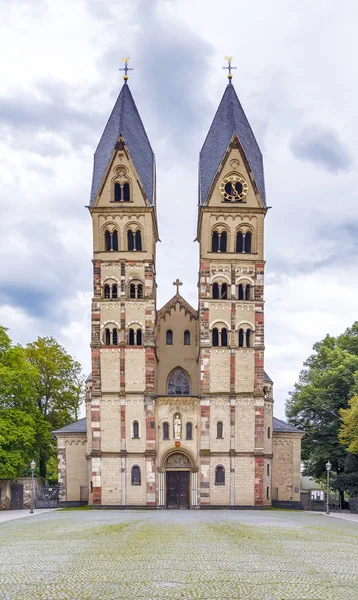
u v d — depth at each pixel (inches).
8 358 3690.9
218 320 3607.3
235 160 3720.5
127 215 3668.8
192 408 3567.9
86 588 898.7
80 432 3882.9
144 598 832.3
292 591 888.9
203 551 1317.7
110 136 3789.4
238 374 3572.8
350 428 3358.8
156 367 3782.0
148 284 3624.5
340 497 3978.8
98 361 3567.9
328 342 4375.0
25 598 831.1
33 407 3777.1
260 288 3644.2
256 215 3693.4
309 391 4025.6
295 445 3843.5
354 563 1190.9
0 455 3376.0
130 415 3538.4
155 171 4003.4
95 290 3622.0
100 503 3486.7
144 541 1528.1
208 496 3484.3
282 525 2181.3
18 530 1930.4
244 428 3543.3
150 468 3499.0
